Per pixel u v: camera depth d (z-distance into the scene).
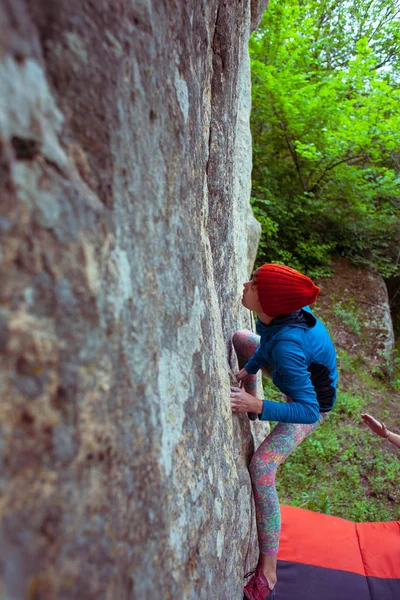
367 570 2.39
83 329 0.52
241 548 1.55
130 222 0.66
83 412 0.51
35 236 0.44
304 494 3.21
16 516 0.40
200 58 1.07
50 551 0.44
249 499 1.64
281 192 6.26
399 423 4.42
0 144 0.40
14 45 0.41
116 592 0.55
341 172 6.04
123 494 0.61
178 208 0.90
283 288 1.48
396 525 2.71
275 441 1.71
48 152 0.46
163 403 0.80
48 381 0.46
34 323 0.44
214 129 1.54
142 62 0.68
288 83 5.39
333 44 7.43
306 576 2.33
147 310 0.73
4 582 0.37
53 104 0.48
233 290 2.04
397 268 6.77
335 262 6.40
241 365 2.08
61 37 0.48
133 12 0.64
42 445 0.44
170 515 0.80
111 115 0.59
